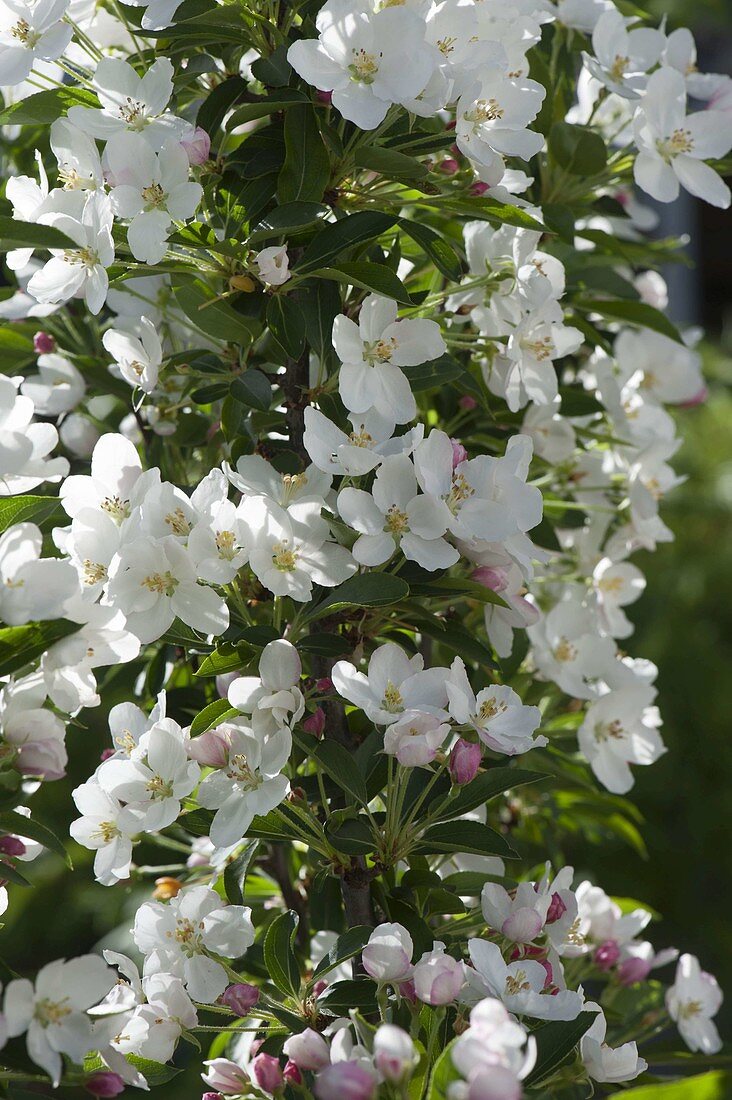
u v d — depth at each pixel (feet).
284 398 4.53
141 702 4.66
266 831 4.30
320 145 4.32
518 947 4.25
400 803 4.26
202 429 4.67
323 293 4.39
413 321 4.32
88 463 4.76
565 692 4.78
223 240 4.31
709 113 4.57
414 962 4.28
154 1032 4.22
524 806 4.94
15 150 4.84
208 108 4.38
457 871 4.58
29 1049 4.03
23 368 4.84
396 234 4.57
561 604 4.68
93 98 4.42
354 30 4.24
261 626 4.23
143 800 4.20
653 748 4.73
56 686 4.17
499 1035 3.95
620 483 4.86
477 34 4.40
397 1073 3.94
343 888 4.34
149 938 4.26
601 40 4.58
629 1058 4.23
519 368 4.49
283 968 4.26
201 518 4.21
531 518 4.28
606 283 4.80
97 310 4.27
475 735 4.33
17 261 4.38
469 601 4.59
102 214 4.26
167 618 4.20
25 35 4.33
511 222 4.36
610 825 4.99
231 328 4.36
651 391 5.00
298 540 4.23
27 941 8.60
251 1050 4.39
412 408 4.32
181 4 4.31
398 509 4.22
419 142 4.31
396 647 4.26
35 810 4.46
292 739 4.24
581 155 4.61
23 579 4.09
